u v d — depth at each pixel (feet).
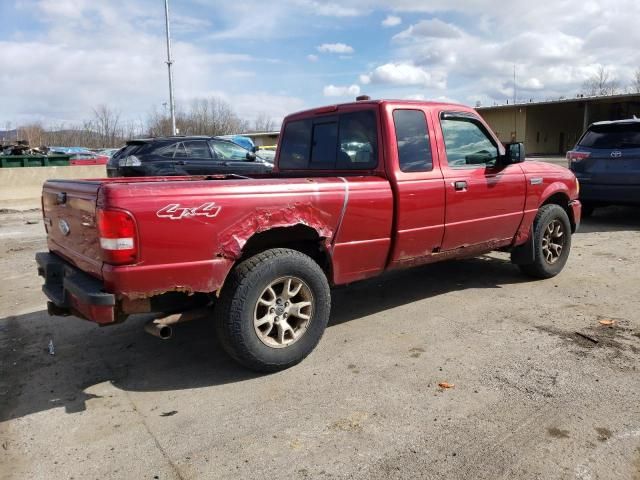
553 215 19.56
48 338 15.28
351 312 16.93
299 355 12.82
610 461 9.00
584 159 30.68
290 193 12.44
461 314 16.47
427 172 15.31
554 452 9.26
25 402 11.53
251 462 9.21
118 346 14.60
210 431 10.21
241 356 12.05
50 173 59.16
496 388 11.59
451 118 16.33
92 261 11.27
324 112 16.52
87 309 10.76
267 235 12.87
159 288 10.86
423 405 10.96
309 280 12.76
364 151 15.16
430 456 9.25
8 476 8.98
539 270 19.74
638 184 28.78
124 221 10.32
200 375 12.67
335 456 9.32
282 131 18.34
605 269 21.47
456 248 16.65
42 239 31.83
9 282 21.67
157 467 9.15
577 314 16.17
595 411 10.53
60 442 9.97
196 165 36.76
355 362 13.14
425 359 13.20
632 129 29.43
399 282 20.25
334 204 13.19
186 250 11.03
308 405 11.10
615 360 12.84
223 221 11.43
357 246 13.93
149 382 12.38
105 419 10.75
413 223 14.97
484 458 9.14
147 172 35.29
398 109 14.98
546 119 138.21
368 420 10.44
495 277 20.67
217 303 11.98
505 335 14.64
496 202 17.34
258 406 11.11
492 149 17.65
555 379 11.93
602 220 33.78
